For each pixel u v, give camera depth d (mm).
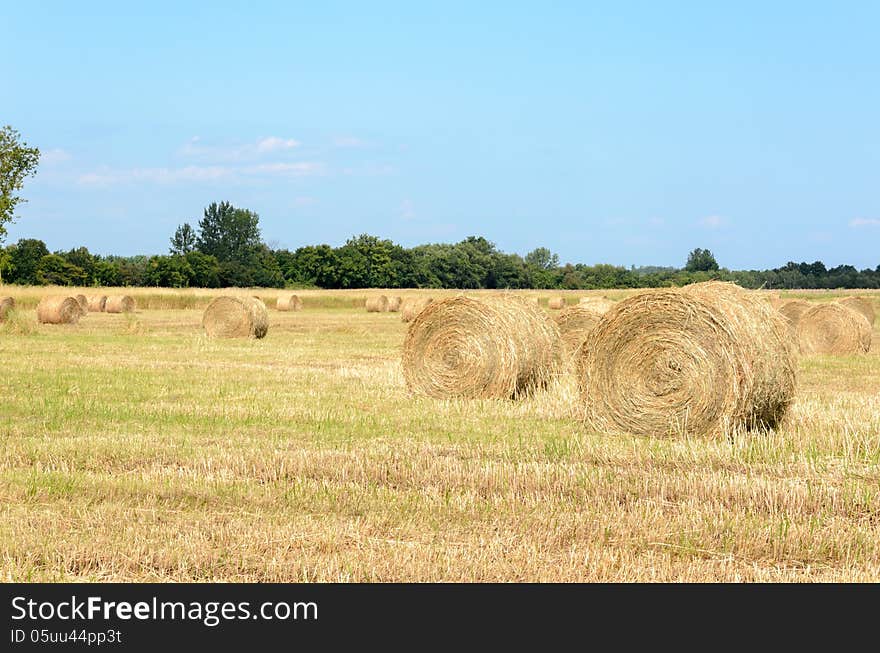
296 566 8555
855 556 9008
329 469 12375
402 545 9133
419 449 13703
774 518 10156
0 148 67562
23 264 123688
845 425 15328
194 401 18672
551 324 21031
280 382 22062
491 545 9156
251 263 147625
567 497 11125
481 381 20141
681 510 10438
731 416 15461
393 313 67250
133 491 11203
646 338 16281
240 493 11078
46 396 19141
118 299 61125
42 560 8750
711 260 134250
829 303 32094
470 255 146000
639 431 16266
